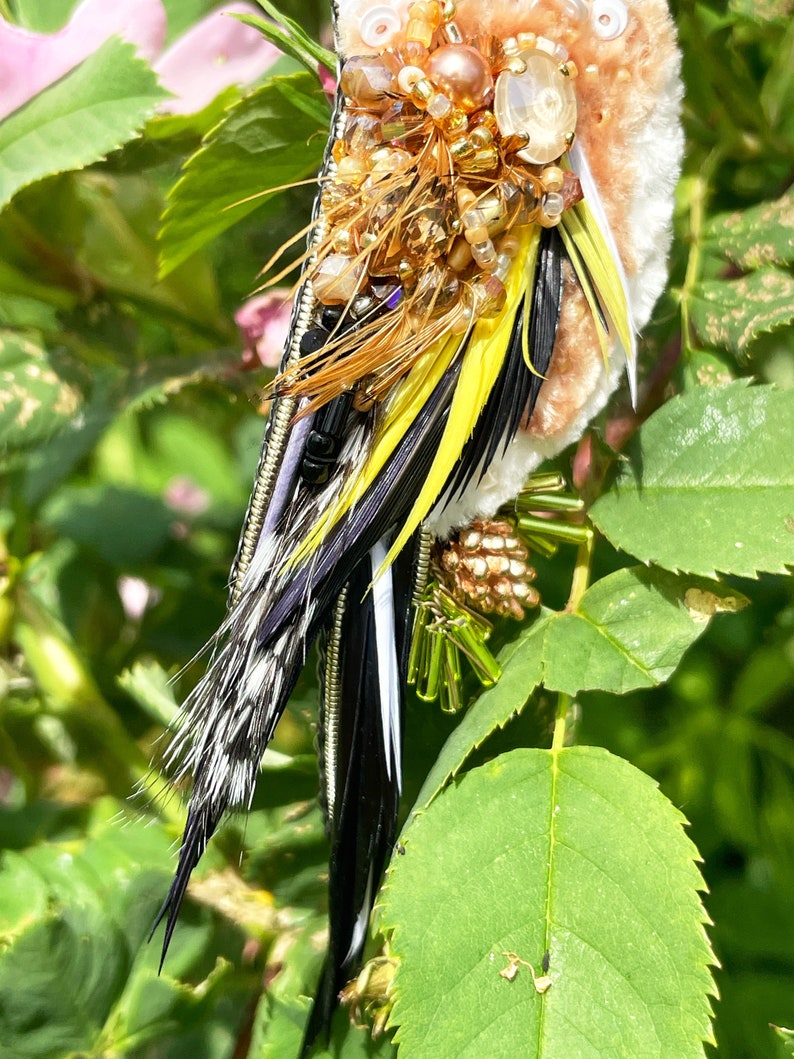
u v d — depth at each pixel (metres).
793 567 0.35
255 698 0.33
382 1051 0.35
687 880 0.33
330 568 0.33
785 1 0.38
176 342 0.41
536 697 0.35
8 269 0.39
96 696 0.41
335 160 0.33
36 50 0.38
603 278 0.33
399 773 0.34
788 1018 0.38
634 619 0.34
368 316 0.33
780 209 0.37
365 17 0.32
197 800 0.33
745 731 0.41
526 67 0.32
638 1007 0.32
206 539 0.46
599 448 0.35
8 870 0.38
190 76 0.38
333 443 0.33
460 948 0.33
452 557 0.34
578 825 0.33
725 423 0.34
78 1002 0.35
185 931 0.37
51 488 0.42
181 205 0.36
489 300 0.33
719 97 0.38
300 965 0.37
